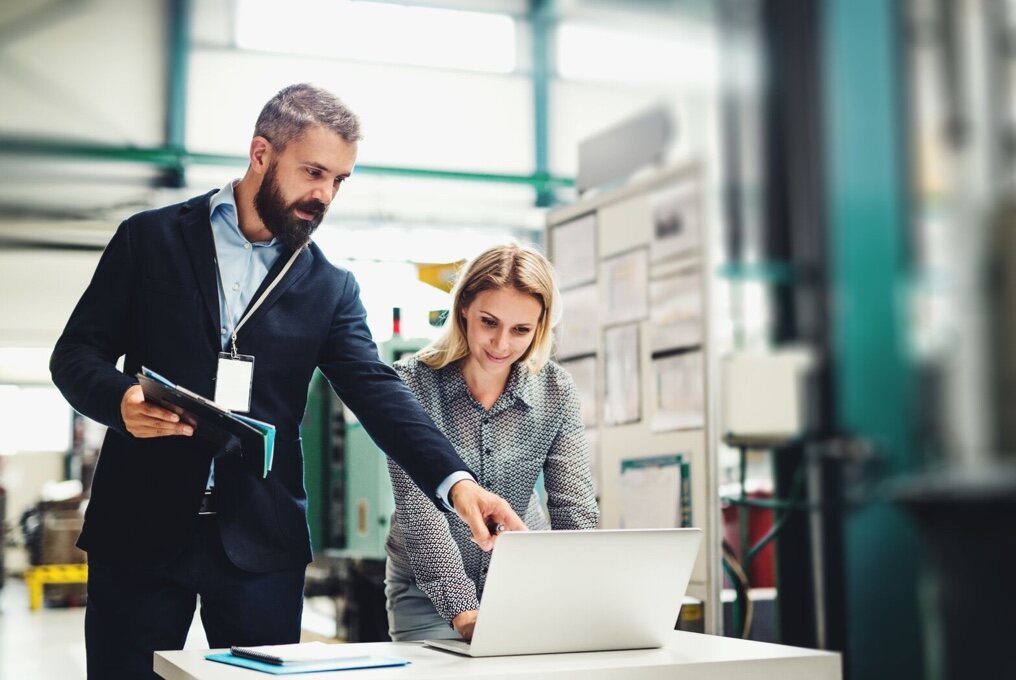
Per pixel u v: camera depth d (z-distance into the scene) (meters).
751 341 6.53
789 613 5.20
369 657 1.39
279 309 1.88
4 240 7.40
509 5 7.73
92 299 1.85
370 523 4.35
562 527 1.99
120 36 7.01
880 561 5.93
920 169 7.41
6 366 11.76
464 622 1.70
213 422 1.52
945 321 7.36
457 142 7.98
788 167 7.13
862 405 6.68
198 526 1.81
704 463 2.99
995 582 6.13
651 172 3.24
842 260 6.92
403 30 7.55
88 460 11.38
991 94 7.59
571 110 8.15
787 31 7.23
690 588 3.03
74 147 7.04
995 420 7.06
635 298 3.30
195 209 1.90
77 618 7.98
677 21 7.57
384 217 7.94
